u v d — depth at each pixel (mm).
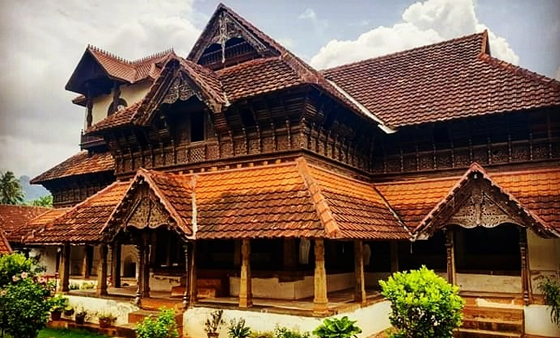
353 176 16062
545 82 14734
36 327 11188
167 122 15328
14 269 14859
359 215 12547
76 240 14469
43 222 23969
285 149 13281
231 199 12703
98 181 23750
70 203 25453
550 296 12227
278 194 12047
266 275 13625
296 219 10953
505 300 13031
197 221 12406
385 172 17281
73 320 14594
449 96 16344
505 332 12047
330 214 10641
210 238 11641
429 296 9672
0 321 10914
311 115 13211
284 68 13453
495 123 15086
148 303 13484
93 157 25062
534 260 14156
